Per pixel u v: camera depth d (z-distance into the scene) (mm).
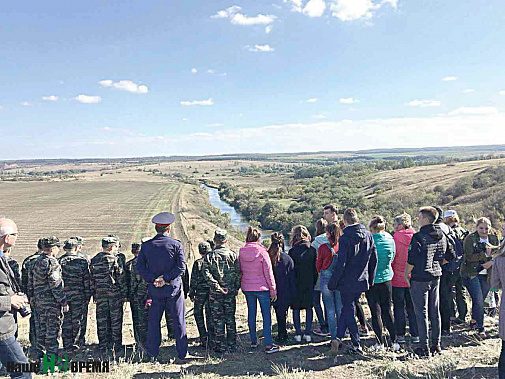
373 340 5781
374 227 5414
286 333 6008
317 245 5891
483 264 5320
